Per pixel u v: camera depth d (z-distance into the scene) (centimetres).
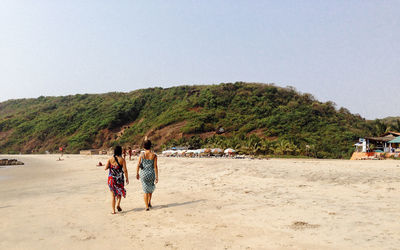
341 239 392
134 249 400
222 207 645
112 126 9081
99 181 1304
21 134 10181
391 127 5056
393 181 851
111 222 561
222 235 443
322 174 1091
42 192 1027
